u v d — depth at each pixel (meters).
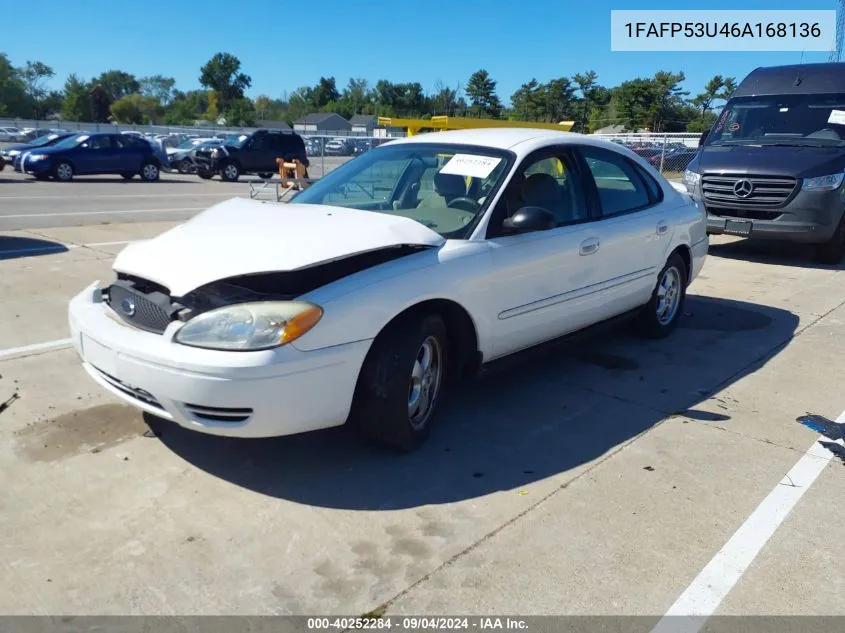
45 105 108.31
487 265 3.97
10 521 3.10
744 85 10.77
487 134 4.84
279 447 3.84
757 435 4.14
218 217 4.03
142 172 23.62
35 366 4.89
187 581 2.76
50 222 11.77
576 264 4.61
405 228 3.82
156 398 3.26
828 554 3.03
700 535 3.13
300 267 3.26
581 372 5.13
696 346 5.79
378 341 3.54
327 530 3.11
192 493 3.37
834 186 9.02
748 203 9.34
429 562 2.90
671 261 5.82
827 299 7.50
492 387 4.80
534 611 2.64
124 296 3.53
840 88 10.04
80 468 3.56
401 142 5.03
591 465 3.74
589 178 4.95
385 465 3.68
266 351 3.11
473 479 3.57
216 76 114.12
